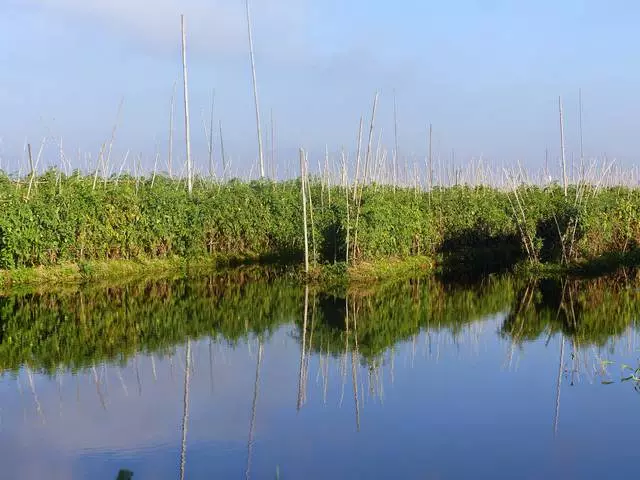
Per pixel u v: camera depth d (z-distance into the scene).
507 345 14.79
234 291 21.33
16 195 21.41
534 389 11.60
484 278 24.41
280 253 28.02
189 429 9.73
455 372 12.67
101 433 9.59
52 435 9.50
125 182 26.56
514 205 29.19
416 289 21.98
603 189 28.77
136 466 8.47
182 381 12.09
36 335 15.45
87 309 18.31
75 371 12.69
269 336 15.59
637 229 26.55
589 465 8.44
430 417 10.23
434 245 28.28
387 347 14.66
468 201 30.28
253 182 33.16
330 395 11.30
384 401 10.98
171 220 26.11
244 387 11.74
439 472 8.25
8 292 20.23
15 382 11.98
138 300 19.69
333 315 17.97
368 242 23.58
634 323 16.91
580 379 12.16
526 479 8.06
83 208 23.08
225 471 8.30
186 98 30.95
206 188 31.19
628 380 12.05
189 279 23.56
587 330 16.22
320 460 8.64
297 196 29.12
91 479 8.09
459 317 17.86
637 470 8.30
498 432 9.62
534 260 25.52
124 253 25.09
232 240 28.11
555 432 9.57
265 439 9.36
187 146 31.08
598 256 25.36
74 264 23.03
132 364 13.19
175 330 16.14
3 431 9.66
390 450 8.97
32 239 21.47
